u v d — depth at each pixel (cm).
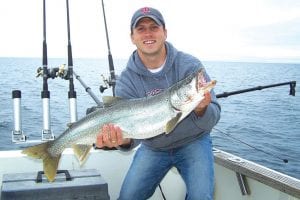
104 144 153
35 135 496
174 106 145
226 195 183
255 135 543
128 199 168
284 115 726
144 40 164
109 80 212
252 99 916
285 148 462
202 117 155
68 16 215
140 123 151
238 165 166
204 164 164
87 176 156
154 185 176
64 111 586
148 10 164
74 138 155
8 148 448
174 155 173
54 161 153
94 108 174
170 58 169
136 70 171
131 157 191
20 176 156
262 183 156
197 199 155
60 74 197
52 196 141
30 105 723
